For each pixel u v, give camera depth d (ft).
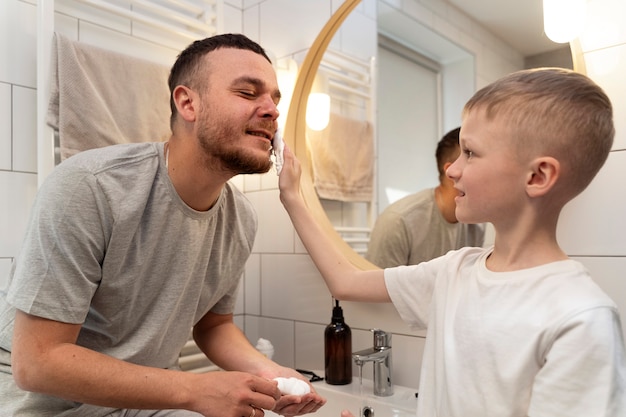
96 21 4.11
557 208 1.95
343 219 4.31
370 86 4.25
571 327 1.72
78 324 2.54
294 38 4.80
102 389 2.36
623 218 2.82
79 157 2.70
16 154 3.73
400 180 4.00
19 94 3.75
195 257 2.99
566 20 3.09
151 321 2.94
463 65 3.71
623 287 2.81
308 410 2.82
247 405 2.44
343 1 4.40
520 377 1.81
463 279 2.21
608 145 1.89
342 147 4.37
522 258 1.99
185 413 3.03
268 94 2.78
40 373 2.33
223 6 4.98
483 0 3.59
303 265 4.54
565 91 1.84
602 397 1.61
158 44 4.53
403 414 3.21
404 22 4.06
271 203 4.88
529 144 1.86
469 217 2.08
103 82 3.87
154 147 2.91
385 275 2.64
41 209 2.47
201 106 2.67
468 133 2.05
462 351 2.01
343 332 3.80
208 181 2.84
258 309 4.98
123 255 2.69
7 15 3.71
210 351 3.52
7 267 3.67
